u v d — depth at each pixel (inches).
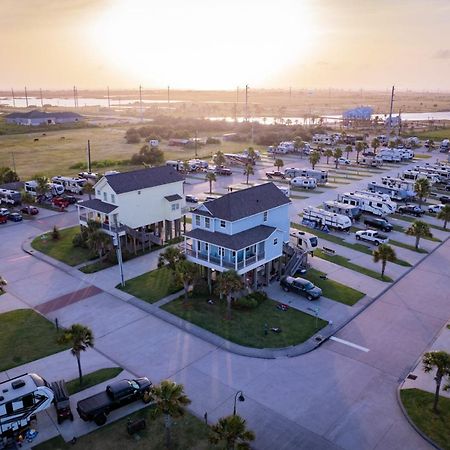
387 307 1697.8
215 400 1179.3
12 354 1385.3
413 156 5019.7
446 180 3774.6
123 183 2199.8
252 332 1514.5
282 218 1993.1
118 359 1363.2
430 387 1234.0
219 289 1583.4
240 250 1663.4
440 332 1526.8
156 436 1056.2
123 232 2148.1
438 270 2047.2
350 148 4987.7
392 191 3272.6
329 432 1071.6
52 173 4165.8
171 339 1473.9
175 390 983.6
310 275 1958.7
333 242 2397.9
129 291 1808.6
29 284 1878.7
